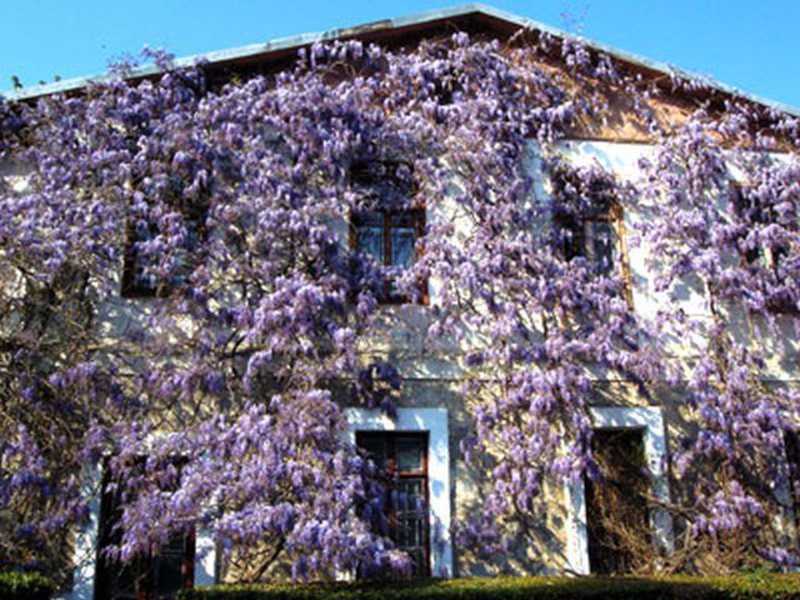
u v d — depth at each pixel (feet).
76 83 33.68
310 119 33.71
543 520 31.35
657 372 32.50
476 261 32.99
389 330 32.53
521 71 36.96
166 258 30.94
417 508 30.99
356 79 35.14
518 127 35.76
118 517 29.35
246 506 25.91
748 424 32.14
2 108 32.83
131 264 32.32
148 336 30.96
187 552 29.68
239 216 31.48
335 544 25.12
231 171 32.50
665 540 31.50
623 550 31.53
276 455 26.37
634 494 32.32
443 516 30.81
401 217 34.94
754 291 34.60
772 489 32.04
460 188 34.86
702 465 32.65
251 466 26.13
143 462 28.45
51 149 32.07
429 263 32.89
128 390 30.48
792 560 31.14
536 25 37.63
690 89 37.88
